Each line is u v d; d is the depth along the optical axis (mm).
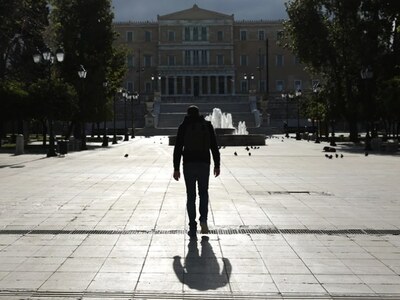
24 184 17172
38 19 51719
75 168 23500
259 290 6406
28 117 41281
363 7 48062
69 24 49062
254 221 10633
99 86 48531
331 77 54344
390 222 10469
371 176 19547
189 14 131750
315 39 51812
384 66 47281
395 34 47469
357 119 52875
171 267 7379
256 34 133250
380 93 45344
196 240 8984
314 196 14180
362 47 47500
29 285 6617
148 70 132500
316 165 24875
